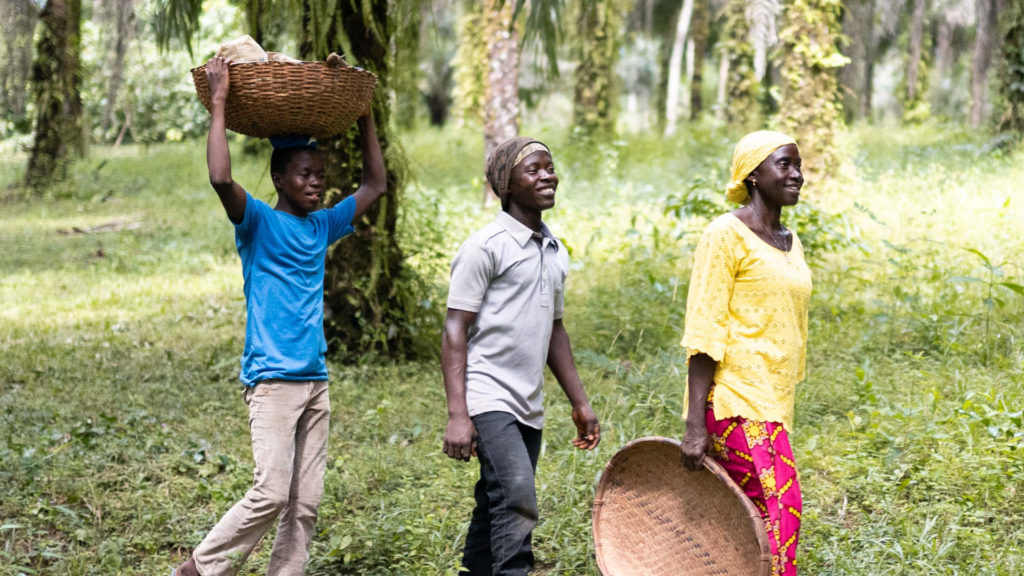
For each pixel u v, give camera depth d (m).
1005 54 15.52
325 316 7.37
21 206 16.34
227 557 3.60
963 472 4.68
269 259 3.70
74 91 17.16
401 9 6.98
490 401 3.51
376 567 4.25
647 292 8.07
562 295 3.77
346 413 6.24
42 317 9.06
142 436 5.68
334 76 3.71
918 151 16.25
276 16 7.29
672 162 17.78
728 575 3.40
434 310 7.62
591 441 3.87
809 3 13.09
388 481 5.09
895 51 33.56
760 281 3.41
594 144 18.22
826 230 8.72
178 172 20.52
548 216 12.88
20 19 13.84
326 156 7.11
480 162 20.48
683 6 26.58
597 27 19.38
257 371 3.63
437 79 30.62
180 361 7.43
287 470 3.62
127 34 12.72
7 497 4.84
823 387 6.08
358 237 7.30
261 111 3.67
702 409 3.43
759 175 3.47
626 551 3.69
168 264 11.69
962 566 3.92
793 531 3.39
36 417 6.00
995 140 15.31
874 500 4.59
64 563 4.30
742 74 20.20
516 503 3.40
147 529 4.65
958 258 8.98
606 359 6.60
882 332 7.15
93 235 13.62
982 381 5.98
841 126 13.68
